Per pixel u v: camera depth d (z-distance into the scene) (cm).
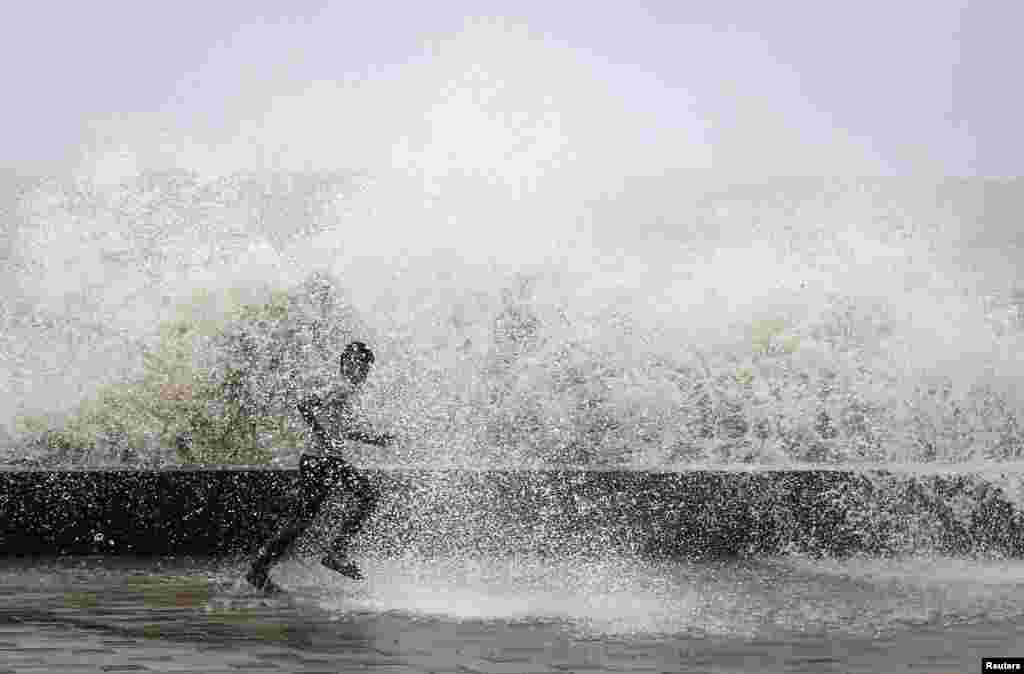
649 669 1137
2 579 1788
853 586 1812
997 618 1504
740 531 2170
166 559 2022
